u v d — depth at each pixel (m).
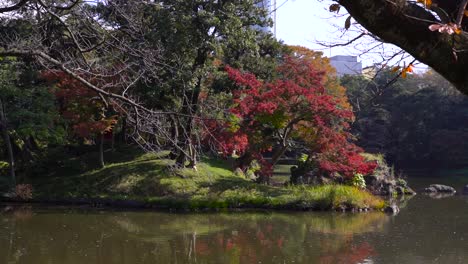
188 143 7.52
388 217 19.48
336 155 23.06
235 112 20.94
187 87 18.53
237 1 20.11
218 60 24.52
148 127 6.29
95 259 12.65
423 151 43.16
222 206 20.39
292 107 22.05
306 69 22.58
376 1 2.62
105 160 25.42
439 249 13.80
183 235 15.66
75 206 20.91
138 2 7.66
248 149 23.84
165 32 17.80
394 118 38.84
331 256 13.03
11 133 23.56
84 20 7.47
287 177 29.47
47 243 14.31
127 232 15.98
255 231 16.38
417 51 2.69
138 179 22.11
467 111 43.38
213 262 12.51
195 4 19.58
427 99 39.00
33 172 24.08
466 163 43.41
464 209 22.09
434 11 2.81
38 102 21.66
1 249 13.54
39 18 7.95
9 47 7.27
